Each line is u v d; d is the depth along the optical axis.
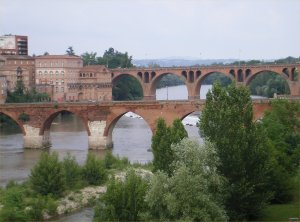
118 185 93.12
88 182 129.25
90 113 192.12
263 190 99.69
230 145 95.00
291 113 136.88
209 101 104.50
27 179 137.25
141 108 188.88
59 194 118.75
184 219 80.25
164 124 116.31
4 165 160.62
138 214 87.81
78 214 112.19
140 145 197.75
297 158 118.94
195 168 85.94
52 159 120.69
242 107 102.12
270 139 117.12
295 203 106.44
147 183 92.94
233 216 93.69
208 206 82.88
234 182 94.69
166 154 107.00
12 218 104.88
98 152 183.25
